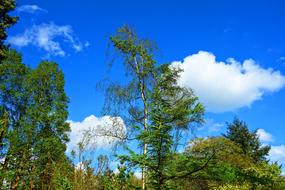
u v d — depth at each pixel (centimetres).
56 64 3366
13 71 3222
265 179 1031
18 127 2991
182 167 951
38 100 3225
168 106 1064
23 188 2616
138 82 1784
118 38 1903
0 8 2180
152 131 955
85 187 2217
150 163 965
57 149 2984
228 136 3928
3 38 2262
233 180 987
